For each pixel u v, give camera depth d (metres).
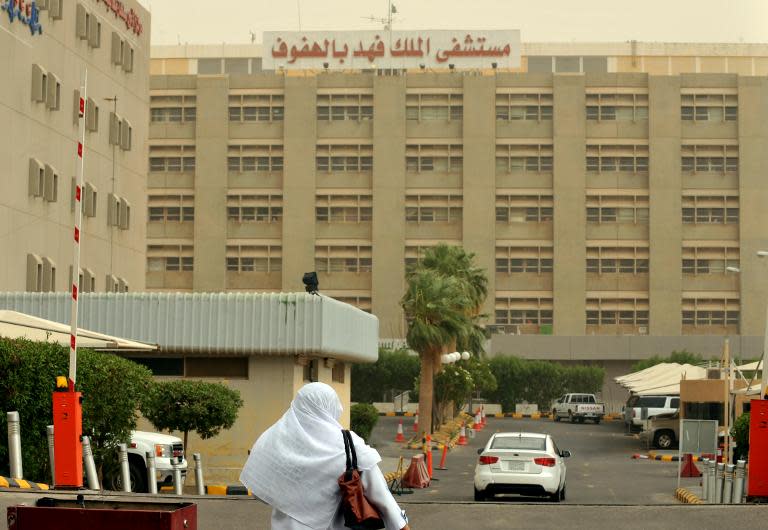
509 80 111.31
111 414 18.12
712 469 24.47
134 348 21.23
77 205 15.51
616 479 35.38
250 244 110.12
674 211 109.75
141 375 19.06
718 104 110.75
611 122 110.81
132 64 53.69
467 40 113.25
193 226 110.44
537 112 110.88
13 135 42.22
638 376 61.28
